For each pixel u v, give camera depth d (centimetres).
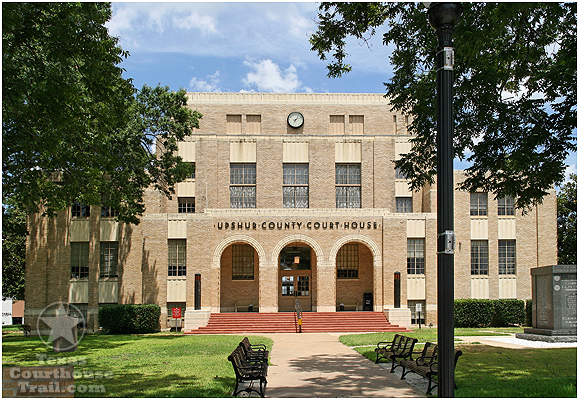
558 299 2448
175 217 3700
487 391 1162
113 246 3847
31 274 3781
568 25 1574
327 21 1717
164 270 3659
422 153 2005
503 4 1214
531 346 2242
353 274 4100
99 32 1522
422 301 3741
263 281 3622
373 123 4509
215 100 4462
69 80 1617
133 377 1409
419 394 1191
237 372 1179
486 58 1590
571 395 1114
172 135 3244
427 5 778
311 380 1399
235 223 3678
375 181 4056
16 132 1573
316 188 4016
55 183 2027
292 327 3366
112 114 1747
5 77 1395
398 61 1877
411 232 3762
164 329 3631
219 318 3506
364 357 1922
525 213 1925
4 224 3039
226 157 4084
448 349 708
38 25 1523
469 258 3994
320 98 4519
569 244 4659
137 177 3005
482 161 1830
